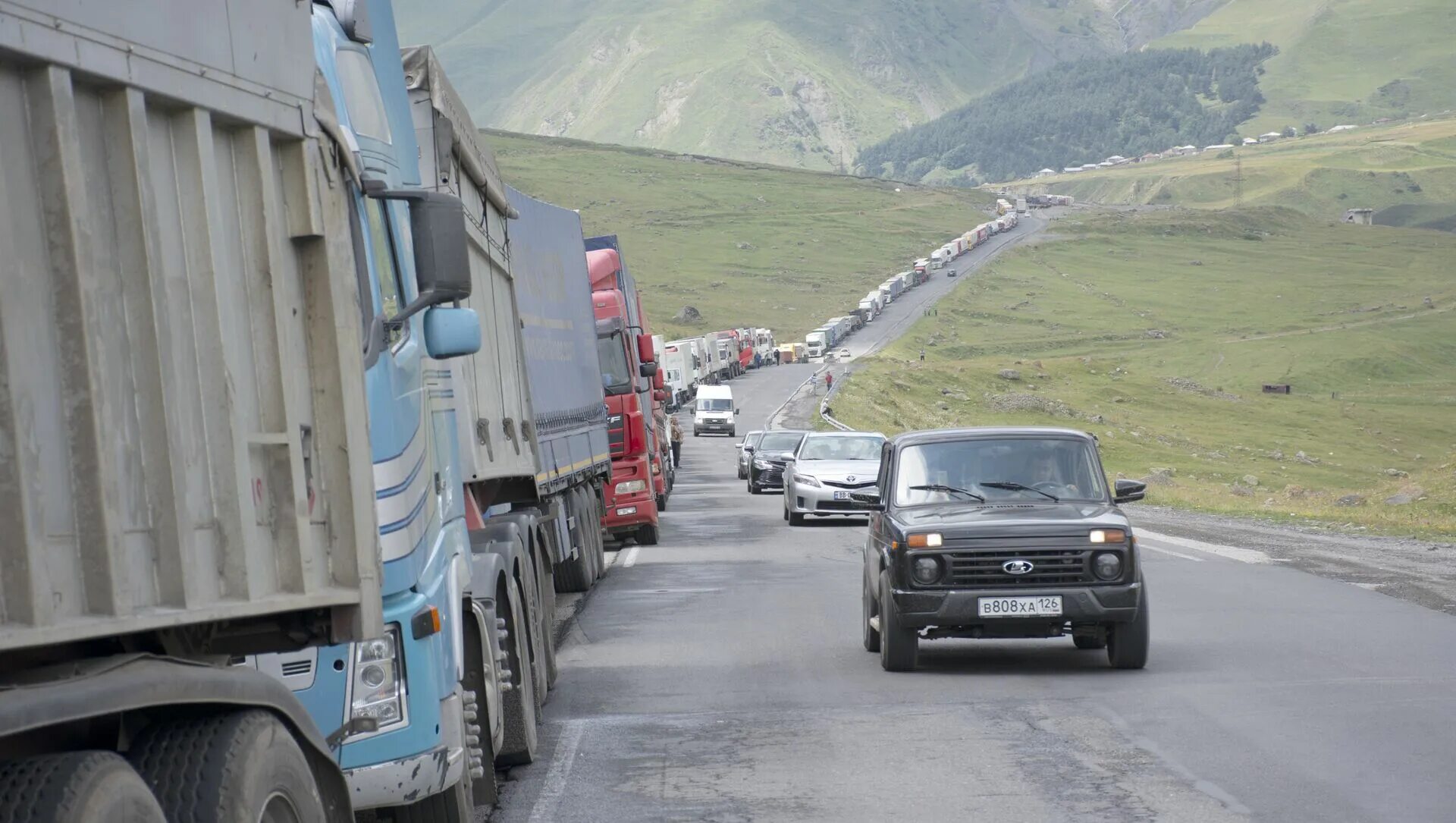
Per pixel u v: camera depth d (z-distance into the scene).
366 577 13.70
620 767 23.14
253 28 12.66
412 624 15.93
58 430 9.54
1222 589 45.06
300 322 13.42
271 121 12.84
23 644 8.85
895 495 33.88
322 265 13.58
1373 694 27.23
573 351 49.75
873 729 25.47
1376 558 53.75
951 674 31.44
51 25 9.55
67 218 9.62
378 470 15.63
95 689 9.38
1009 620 30.69
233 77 12.18
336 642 13.56
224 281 11.82
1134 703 27.16
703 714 27.39
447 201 16.31
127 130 10.52
